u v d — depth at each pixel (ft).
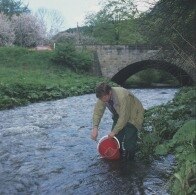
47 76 120.98
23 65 134.72
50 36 205.36
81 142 31.27
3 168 24.53
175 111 31.73
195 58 45.98
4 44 175.11
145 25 52.26
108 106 24.50
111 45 145.79
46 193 20.30
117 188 20.86
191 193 16.56
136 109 24.70
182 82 100.63
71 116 48.11
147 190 20.34
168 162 24.63
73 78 124.77
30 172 23.65
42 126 39.52
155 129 28.81
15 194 20.21
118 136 25.27
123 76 160.97
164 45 50.80
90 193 20.25
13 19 188.55
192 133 19.21
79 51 143.02
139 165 24.43
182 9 46.93
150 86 154.40
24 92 72.64
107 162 25.30
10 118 46.83
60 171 23.76
